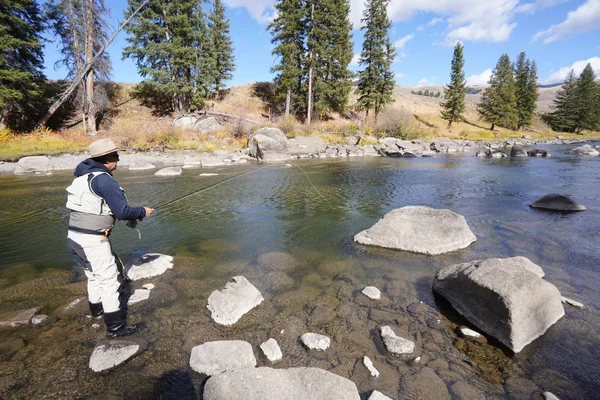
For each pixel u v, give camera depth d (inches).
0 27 790.5
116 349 116.6
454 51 1990.7
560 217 307.1
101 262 126.4
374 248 233.3
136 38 1166.3
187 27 1203.2
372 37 1539.1
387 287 173.2
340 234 267.0
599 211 327.9
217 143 1034.1
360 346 122.4
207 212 344.2
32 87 946.1
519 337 120.4
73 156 785.6
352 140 1213.1
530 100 2381.9
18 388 101.0
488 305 132.0
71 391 100.0
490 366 111.6
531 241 241.0
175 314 145.3
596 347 120.8
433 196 412.5
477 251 222.8
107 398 97.5
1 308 149.9
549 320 132.8
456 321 139.9
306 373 97.2
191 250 232.4
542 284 135.6
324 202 386.9
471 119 2620.6
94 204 122.6
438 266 199.9
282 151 888.9
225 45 1624.0
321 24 1389.0
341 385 92.5
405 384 102.8
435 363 113.0
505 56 2165.4
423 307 151.8
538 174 594.2
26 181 540.4
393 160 863.7
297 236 263.1
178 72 1327.5
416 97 2723.9
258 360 114.0
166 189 462.0
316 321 140.4
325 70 1476.4
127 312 146.2
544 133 2313.0
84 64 936.9
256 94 1795.0
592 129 2459.4
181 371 109.4
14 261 212.5
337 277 185.9
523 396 98.1
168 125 1015.6
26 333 130.4
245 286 157.9
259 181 535.5
